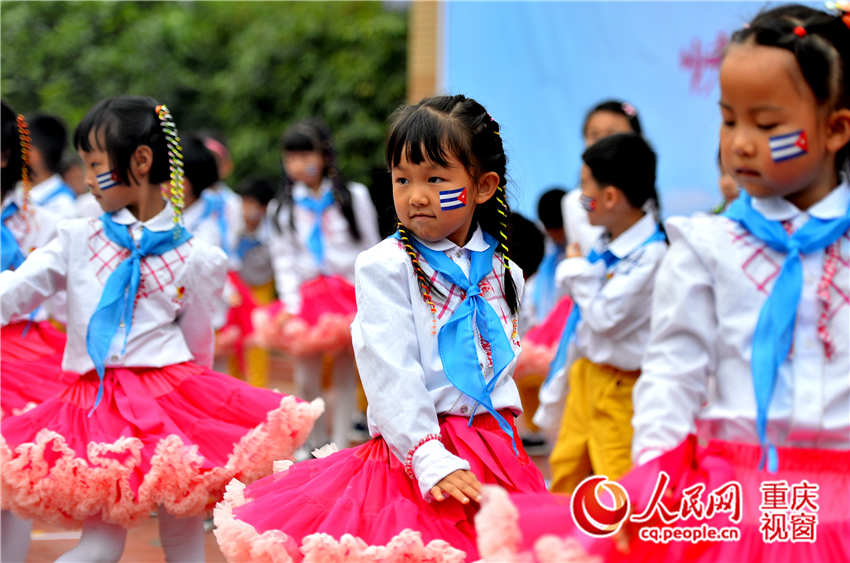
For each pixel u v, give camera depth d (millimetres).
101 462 4598
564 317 8641
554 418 6504
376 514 3693
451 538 3633
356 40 17547
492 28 11836
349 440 10109
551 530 3305
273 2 19000
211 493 4848
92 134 5109
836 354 3492
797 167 3381
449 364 3877
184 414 4965
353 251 9836
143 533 6793
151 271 5090
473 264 4047
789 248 3533
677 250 3678
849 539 3283
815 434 3467
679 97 10141
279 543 3605
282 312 9664
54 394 5988
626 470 5832
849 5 3494
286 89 17938
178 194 5230
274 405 5059
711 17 9852
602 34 10820
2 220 6250
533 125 11539
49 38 18500
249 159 17984
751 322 3533
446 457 3654
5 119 6180
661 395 3562
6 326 6227
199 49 18953
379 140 17375
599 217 6238
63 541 6523
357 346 3904
